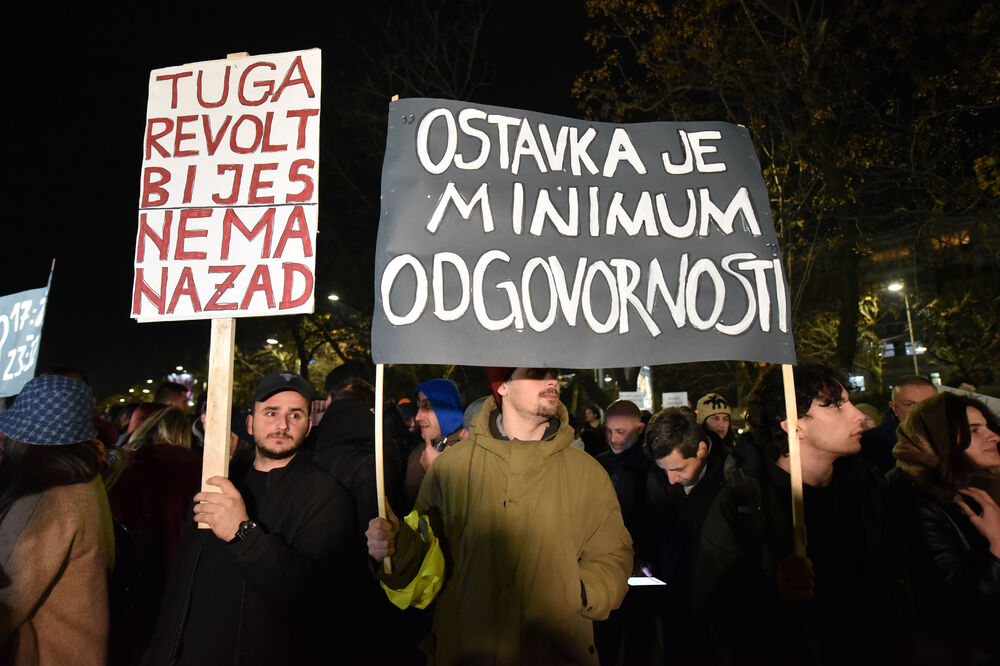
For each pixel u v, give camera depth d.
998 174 12.82
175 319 2.92
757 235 3.03
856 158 14.56
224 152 3.05
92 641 2.55
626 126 3.11
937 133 13.97
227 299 2.91
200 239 2.98
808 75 13.96
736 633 2.83
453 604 2.55
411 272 2.79
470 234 2.86
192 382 31.81
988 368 27.11
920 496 2.73
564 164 3.01
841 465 2.97
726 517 2.93
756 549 2.86
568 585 2.53
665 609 3.59
